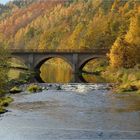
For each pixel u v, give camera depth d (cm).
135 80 10462
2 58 10619
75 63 15462
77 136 5294
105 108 7306
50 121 6203
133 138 5197
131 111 6981
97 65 18625
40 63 16088
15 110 7150
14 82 11494
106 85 11056
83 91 9912
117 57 13338
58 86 10962
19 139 5162
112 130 5609
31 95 9175
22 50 16325
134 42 13275
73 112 6944
